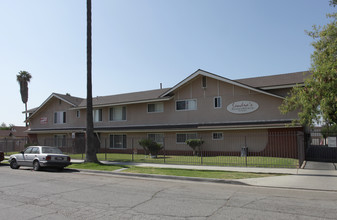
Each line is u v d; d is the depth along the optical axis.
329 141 15.82
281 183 10.71
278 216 6.29
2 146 35.53
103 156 23.88
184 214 6.50
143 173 13.66
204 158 20.22
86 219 6.15
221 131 22.75
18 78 57.31
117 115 29.50
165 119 26.09
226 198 8.27
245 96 22.42
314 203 7.58
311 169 14.09
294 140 19.61
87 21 18.44
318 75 12.19
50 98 34.62
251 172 13.38
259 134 19.61
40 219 6.18
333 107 11.96
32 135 36.72
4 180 12.14
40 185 10.78
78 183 11.32
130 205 7.41
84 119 32.12
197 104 24.48
